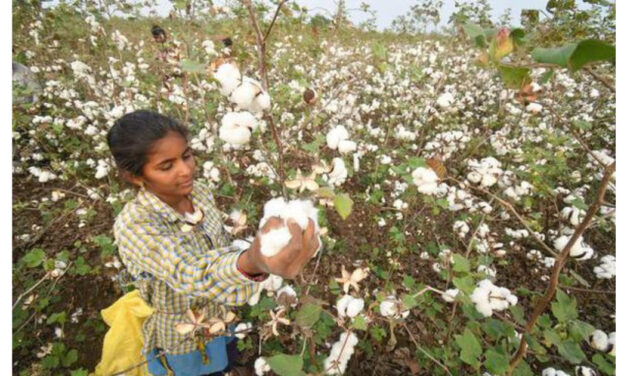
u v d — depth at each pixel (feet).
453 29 12.35
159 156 3.54
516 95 3.46
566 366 6.84
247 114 3.30
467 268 4.17
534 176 7.68
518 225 10.27
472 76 20.22
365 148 10.12
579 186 12.14
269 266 2.20
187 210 4.44
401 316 4.22
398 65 16.15
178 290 3.05
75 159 12.89
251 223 7.76
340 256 9.59
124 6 11.47
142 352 5.39
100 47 13.62
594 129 13.69
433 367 6.46
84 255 9.84
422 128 12.72
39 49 15.28
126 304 5.57
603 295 8.52
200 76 8.24
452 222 10.54
